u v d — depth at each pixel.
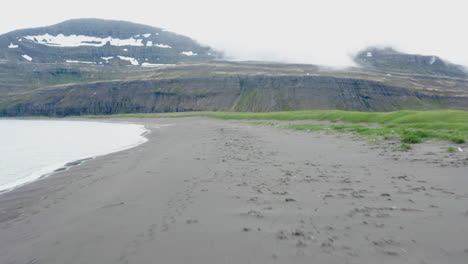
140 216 7.24
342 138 24.23
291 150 18.39
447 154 13.15
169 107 193.88
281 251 4.86
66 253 5.50
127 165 16.56
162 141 32.22
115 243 5.71
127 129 65.75
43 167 18.47
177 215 7.07
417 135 20.55
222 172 12.05
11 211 9.16
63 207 9.02
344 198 7.65
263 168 12.55
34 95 191.88
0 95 197.50
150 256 5.02
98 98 192.38
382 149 16.30
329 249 4.83
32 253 5.68
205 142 26.69
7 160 21.67
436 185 8.34
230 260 4.68
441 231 5.22
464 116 39.47
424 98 190.25
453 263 4.16
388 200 7.26
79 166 17.88
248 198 8.15
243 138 29.39
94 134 50.47
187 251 5.11
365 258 4.46
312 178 10.20
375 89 193.75
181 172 12.70
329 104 185.50
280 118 76.00
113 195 9.73
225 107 195.62
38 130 64.56
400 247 4.73
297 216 6.52
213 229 6.04
